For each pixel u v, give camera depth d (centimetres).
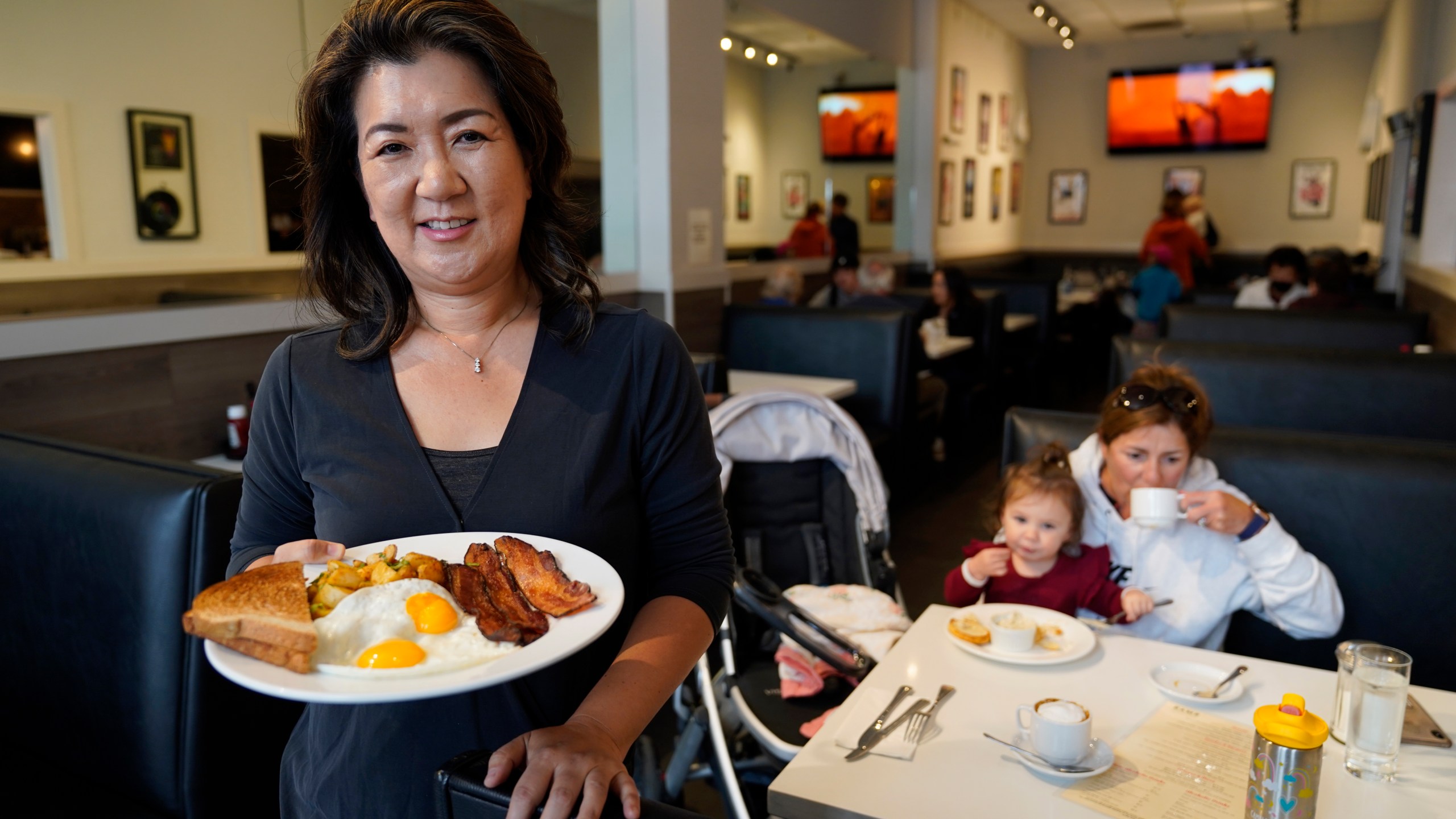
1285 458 183
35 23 264
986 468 539
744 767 193
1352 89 940
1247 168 1001
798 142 829
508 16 91
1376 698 112
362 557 87
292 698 66
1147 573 181
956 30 827
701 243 462
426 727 92
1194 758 118
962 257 885
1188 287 830
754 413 236
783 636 205
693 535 101
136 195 289
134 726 151
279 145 330
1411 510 172
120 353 249
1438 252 536
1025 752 117
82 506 156
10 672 169
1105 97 1051
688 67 440
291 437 100
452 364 96
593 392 96
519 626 76
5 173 258
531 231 98
